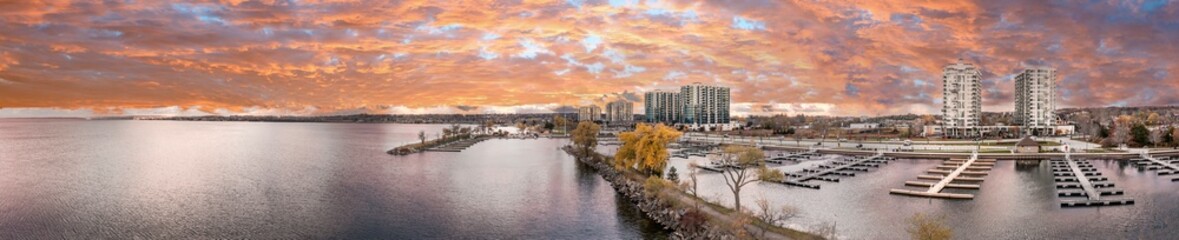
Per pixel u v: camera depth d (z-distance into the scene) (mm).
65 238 93688
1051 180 151125
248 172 183250
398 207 117438
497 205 118812
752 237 82875
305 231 97875
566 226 99938
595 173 173500
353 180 161250
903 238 88938
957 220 101562
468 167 196500
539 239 92000
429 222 103875
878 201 119875
